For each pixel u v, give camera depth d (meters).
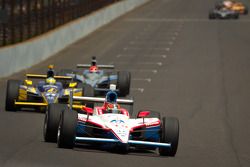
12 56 108.75
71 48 155.88
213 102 84.81
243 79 109.06
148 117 52.97
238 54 147.50
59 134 48.00
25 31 127.44
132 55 144.00
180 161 48.25
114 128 47.72
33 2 137.62
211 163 48.91
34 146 49.22
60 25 160.88
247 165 49.06
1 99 78.88
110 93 52.22
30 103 65.69
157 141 51.50
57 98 66.19
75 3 182.88
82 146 50.28
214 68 123.19
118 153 48.94
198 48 159.38
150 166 45.22
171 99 86.00
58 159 44.44
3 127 58.94
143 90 93.81
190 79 107.44
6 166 41.41
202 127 66.50
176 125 48.78
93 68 85.06
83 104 68.06
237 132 64.50
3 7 109.94
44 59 132.62
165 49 156.88
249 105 83.31
